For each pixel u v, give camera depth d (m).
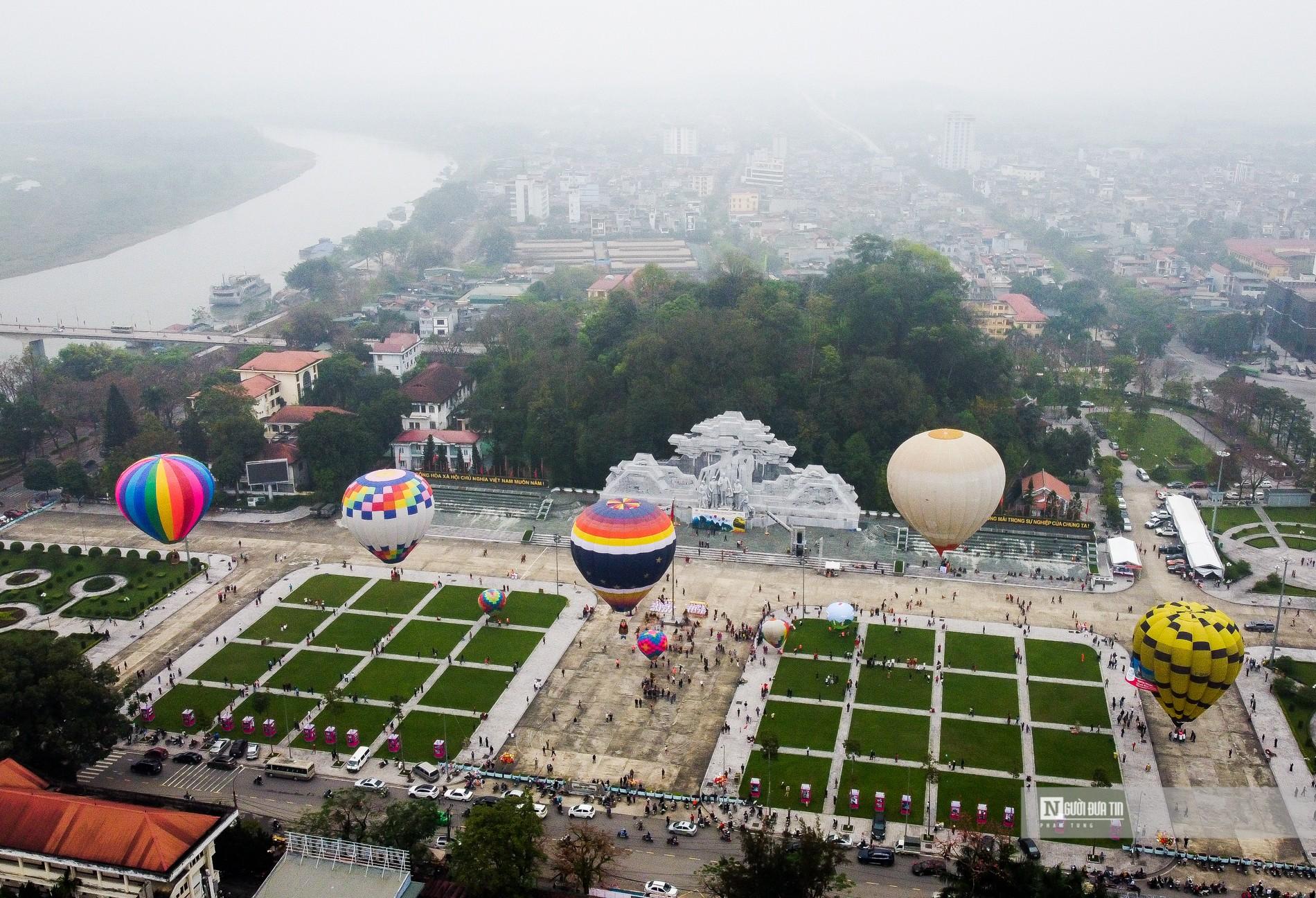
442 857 122.38
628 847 126.31
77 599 191.25
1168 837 127.06
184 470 181.62
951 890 110.44
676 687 162.00
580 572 192.75
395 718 153.38
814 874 109.69
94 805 111.38
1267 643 174.50
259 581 199.00
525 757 144.75
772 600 190.38
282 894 107.19
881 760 142.75
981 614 185.00
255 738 149.12
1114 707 155.75
